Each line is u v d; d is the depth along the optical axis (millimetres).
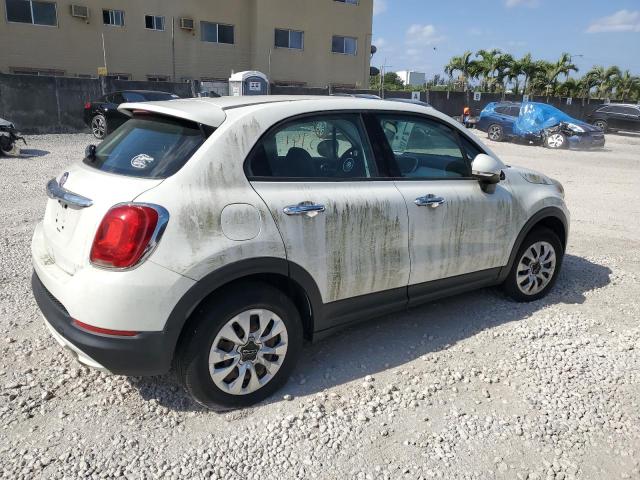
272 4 30297
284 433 2836
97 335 2596
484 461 2689
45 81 18656
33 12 24516
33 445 2691
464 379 3408
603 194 10320
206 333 2768
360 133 3424
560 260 4734
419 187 3598
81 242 2688
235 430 2857
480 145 4121
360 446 2766
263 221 2863
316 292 3160
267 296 2945
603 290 4988
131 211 2562
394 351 3740
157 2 27547
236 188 2824
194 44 29141
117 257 2545
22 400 3031
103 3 26094
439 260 3729
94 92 19859
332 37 32875
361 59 34188
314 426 2908
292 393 3193
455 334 4008
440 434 2877
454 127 3963
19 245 5684
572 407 3139
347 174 3324
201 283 2680
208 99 3363
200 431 2842
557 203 4504
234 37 30453
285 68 31625
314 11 31766
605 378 3457
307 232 3023
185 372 2805
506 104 21797
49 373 3312
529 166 14336
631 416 3072
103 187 2750
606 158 16906
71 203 2791
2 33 23938
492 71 43219
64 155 12984
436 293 3855
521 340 3934
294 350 3154
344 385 3303
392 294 3572
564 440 2857
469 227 3855
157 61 28156
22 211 7191
